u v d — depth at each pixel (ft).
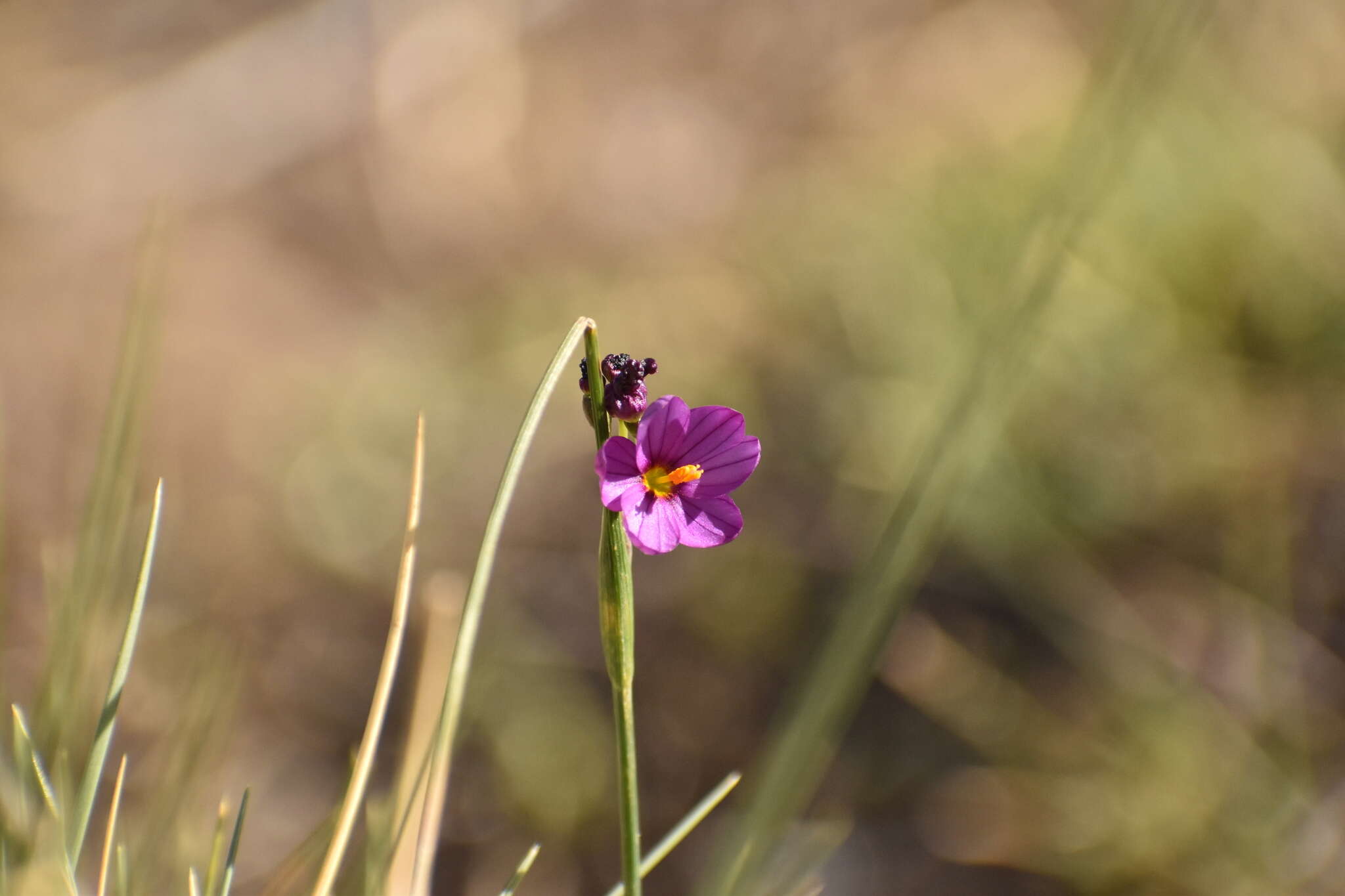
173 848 2.10
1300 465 3.33
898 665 3.27
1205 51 3.90
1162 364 3.44
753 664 3.51
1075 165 2.55
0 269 4.50
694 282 4.55
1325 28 4.08
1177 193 3.61
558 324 4.49
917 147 4.74
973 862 3.03
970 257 3.80
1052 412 3.40
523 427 1.94
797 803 2.17
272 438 4.21
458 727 2.70
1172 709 2.93
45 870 1.94
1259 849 2.71
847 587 3.22
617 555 1.95
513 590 3.79
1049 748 3.05
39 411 4.00
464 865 3.26
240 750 3.37
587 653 3.66
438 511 4.03
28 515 3.60
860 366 3.83
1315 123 3.84
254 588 3.78
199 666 2.12
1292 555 3.23
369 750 2.00
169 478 4.00
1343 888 2.65
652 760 3.42
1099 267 3.51
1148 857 2.79
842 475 3.53
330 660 3.67
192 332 4.50
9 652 3.10
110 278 4.59
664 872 3.25
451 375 4.40
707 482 1.98
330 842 2.01
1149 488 3.34
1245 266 3.49
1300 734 2.88
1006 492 3.24
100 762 1.95
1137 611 3.24
